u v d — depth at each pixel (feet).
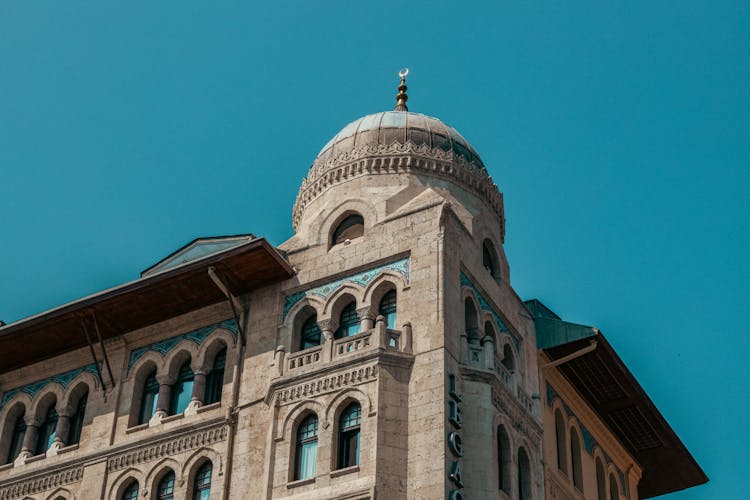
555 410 160.56
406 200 150.71
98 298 150.30
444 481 122.42
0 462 158.40
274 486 130.41
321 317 142.92
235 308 150.30
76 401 158.61
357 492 123.44
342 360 133.39
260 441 137.18
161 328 155.63
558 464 157.38
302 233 156.04
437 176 155.63
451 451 125.70
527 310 159.02
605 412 173.37
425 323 134.41
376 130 160.04
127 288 148.87
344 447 129.90
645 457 185.47
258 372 143.23
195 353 150.82
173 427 145.28
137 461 146.00
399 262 141.69
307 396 134.31
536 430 146.30
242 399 142.10
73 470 150.00
